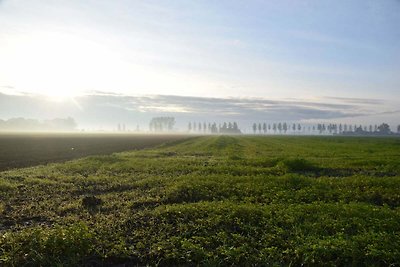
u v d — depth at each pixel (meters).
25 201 18.70
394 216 14.38
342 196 18.44
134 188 22.38
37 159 42.69
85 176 27.41
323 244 11.27
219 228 13.18
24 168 32.47
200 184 21.19
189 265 10.67
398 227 13.07
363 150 56.44
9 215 15.86
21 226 14.33
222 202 16.84
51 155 48.88
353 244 11.27
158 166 32.28
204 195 18.94
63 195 20.47
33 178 25.31
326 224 13.40
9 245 11.60
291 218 13.99
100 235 12.66
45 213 16.27
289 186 20.92
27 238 11.88
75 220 14.88
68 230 12.01
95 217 15.42
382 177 24.92
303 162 30.77
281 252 11.23
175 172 28.69
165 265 10.82
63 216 15.82
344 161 36.06
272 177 23.53
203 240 11.98
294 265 10.70
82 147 69.31
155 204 17.73
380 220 13.70
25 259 10.80
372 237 11.90
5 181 23.69
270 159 35.09
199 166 31.67
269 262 10.62
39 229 12.39
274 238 12.15
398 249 11.05
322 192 19.38
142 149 63.72
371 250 10.88
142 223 14.15
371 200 18.39
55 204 18.09
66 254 11.02
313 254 10.80
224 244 11.60
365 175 26.62
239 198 18.52
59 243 11.22
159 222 14.19
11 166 34.94
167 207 15.93
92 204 17.69
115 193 20.92
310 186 20.94
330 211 15.11
